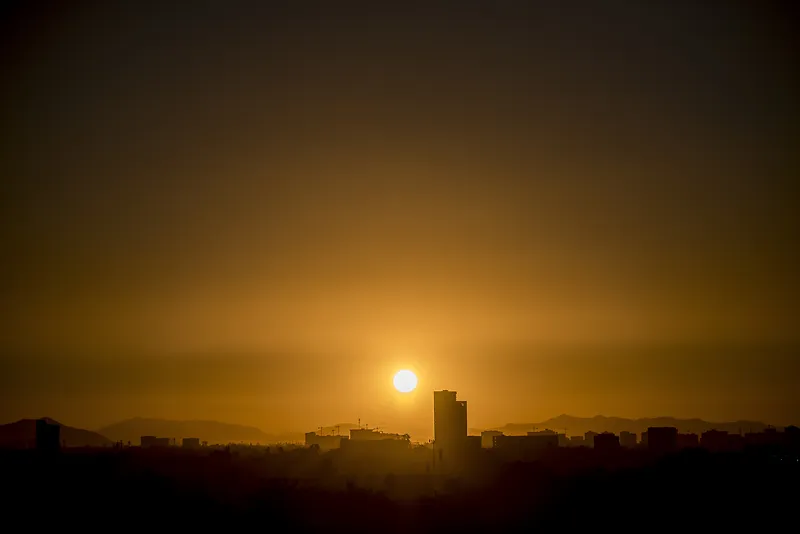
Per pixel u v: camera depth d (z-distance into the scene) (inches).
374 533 4365.2
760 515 4601.4
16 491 4665.4
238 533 4333.2
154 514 4530.0
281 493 4918.8
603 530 4402.1
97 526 4335.6
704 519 4559.5
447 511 4758.9
